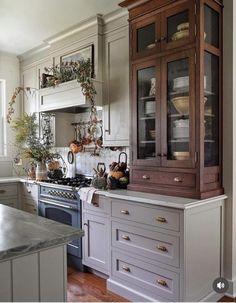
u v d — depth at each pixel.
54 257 1.19
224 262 2.42
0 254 1.00
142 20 2.54
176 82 2.34
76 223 2.97
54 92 3.46
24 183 3.94
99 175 2.92
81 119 3.79
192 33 2.20
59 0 2.72
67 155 4.05
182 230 1.99
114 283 2.48
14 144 4.45
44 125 3.89
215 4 2.34
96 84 3.09
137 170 2.61
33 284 1.12
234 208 2.42
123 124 2.93
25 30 3.45
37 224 1.37
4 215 1.57
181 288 2.00
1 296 1.03
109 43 3.08
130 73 2.66
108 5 2.84
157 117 2.45
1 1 2.72
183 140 2.31
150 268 2.20
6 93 4.39
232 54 2.38
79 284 2.64
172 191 2.31
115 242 2.48
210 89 2.33
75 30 3.38
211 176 2.29
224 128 2.43
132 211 2.32
